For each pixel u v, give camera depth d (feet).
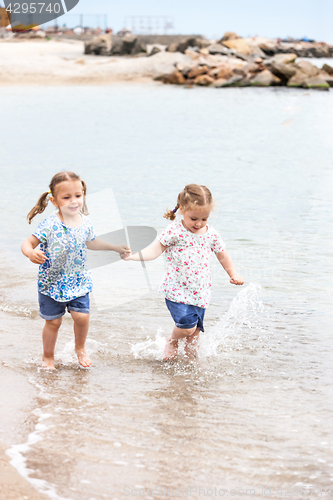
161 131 57.06
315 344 12.60
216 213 25.25
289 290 16.15
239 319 14.07
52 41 177.17
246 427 8.79
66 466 7.39
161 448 8.03
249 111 76.43
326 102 88.07
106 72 127.54
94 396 9.77
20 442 7.95
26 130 55.57
